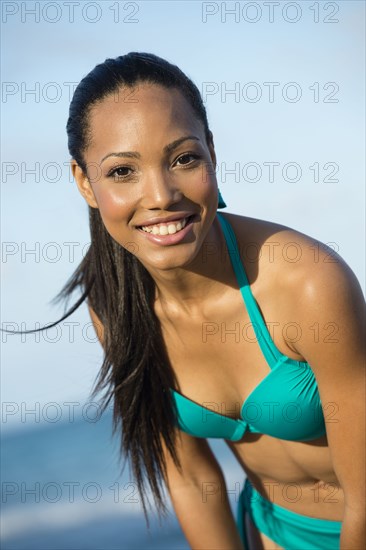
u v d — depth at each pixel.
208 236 3.00
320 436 3.24
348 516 2.98
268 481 3.63
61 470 11.41
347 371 2.88
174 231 2.76
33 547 8.15
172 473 3.64
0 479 11.12
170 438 3.51
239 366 3.16
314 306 2.85
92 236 3.26
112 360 3.33
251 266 3.03
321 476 3.41
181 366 3.31
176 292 3.12
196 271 3.03
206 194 2.74
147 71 2.76
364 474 2.95
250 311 3.04
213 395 3.30
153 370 3.33
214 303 3.10
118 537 8.30
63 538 8.34
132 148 2.68
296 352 3.01
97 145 2.80
